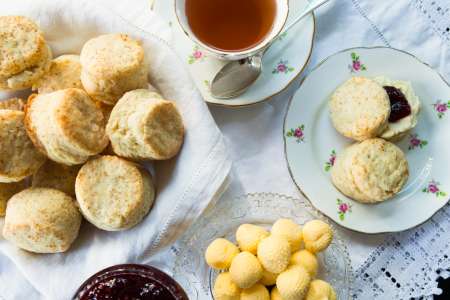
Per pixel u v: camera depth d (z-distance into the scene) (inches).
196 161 25.0
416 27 28.1
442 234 27.1
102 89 25.0
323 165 27.2
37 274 25.3
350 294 26.3
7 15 25.6
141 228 25.2
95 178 24.5
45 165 26.0
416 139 27.5
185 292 24.4
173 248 27.1
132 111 24.3
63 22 25.9
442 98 27.3
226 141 27.7
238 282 23.6
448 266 27.0
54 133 24.1
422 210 26.7
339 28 28.3
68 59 26.1
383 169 26.2
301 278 23.4
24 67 25.0
